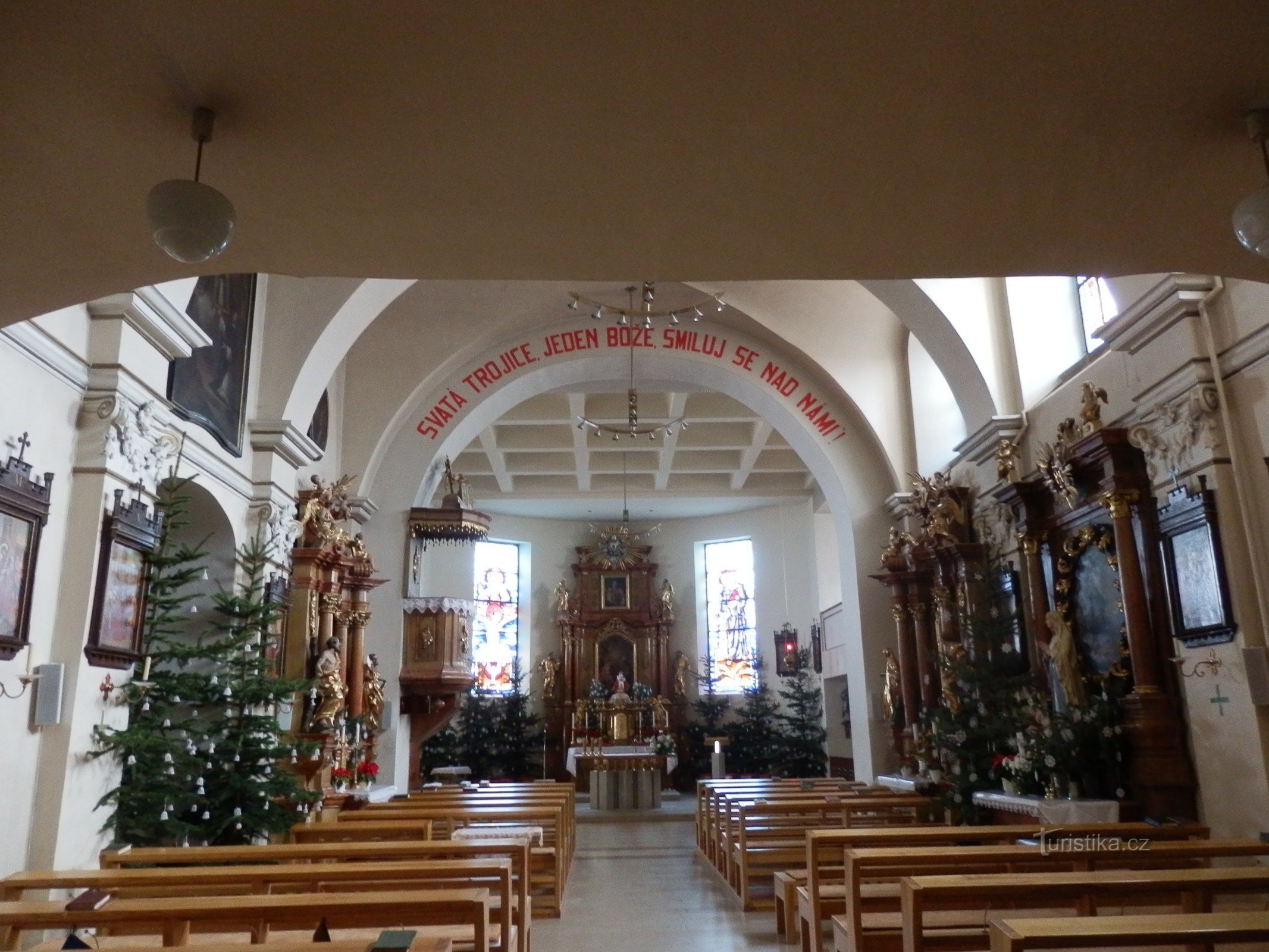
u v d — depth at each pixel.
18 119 3.42
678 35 3.13
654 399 18.53
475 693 23.08
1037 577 10.36
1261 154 3.83
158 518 7.39
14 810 5.81
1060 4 3.02
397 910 4.02
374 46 3.14
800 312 14.21
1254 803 7.09
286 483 10.41
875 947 5.08
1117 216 4.25
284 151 3.67
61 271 4.30
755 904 8.43
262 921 4.14
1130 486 8.50
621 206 4.09
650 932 7.53
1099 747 8.59
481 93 3.38
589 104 3.46
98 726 6.53
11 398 5.84
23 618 5.86
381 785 12.88
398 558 13.66
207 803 7.55
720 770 18.72
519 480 22.66
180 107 3.40
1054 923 3.25
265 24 3.03
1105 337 8.63
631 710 23.03
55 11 2.93
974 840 6.45
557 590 24.55
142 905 3.97
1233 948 4.23
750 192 4.01
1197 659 7.77
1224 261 4.64
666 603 24.38
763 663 23.38
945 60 3.28
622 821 17.36
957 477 12.91
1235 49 3.24
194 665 9.17
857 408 14.34
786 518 23.67
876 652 14.00
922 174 3.92
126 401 6.75
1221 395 7.43
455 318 13.95
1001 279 11.34
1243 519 7.23
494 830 8.85
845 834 6.06
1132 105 3.53
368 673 12.51
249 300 9.85
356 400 13.73
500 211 4.11
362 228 4.21
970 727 10.26
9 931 4.70
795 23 3.09
